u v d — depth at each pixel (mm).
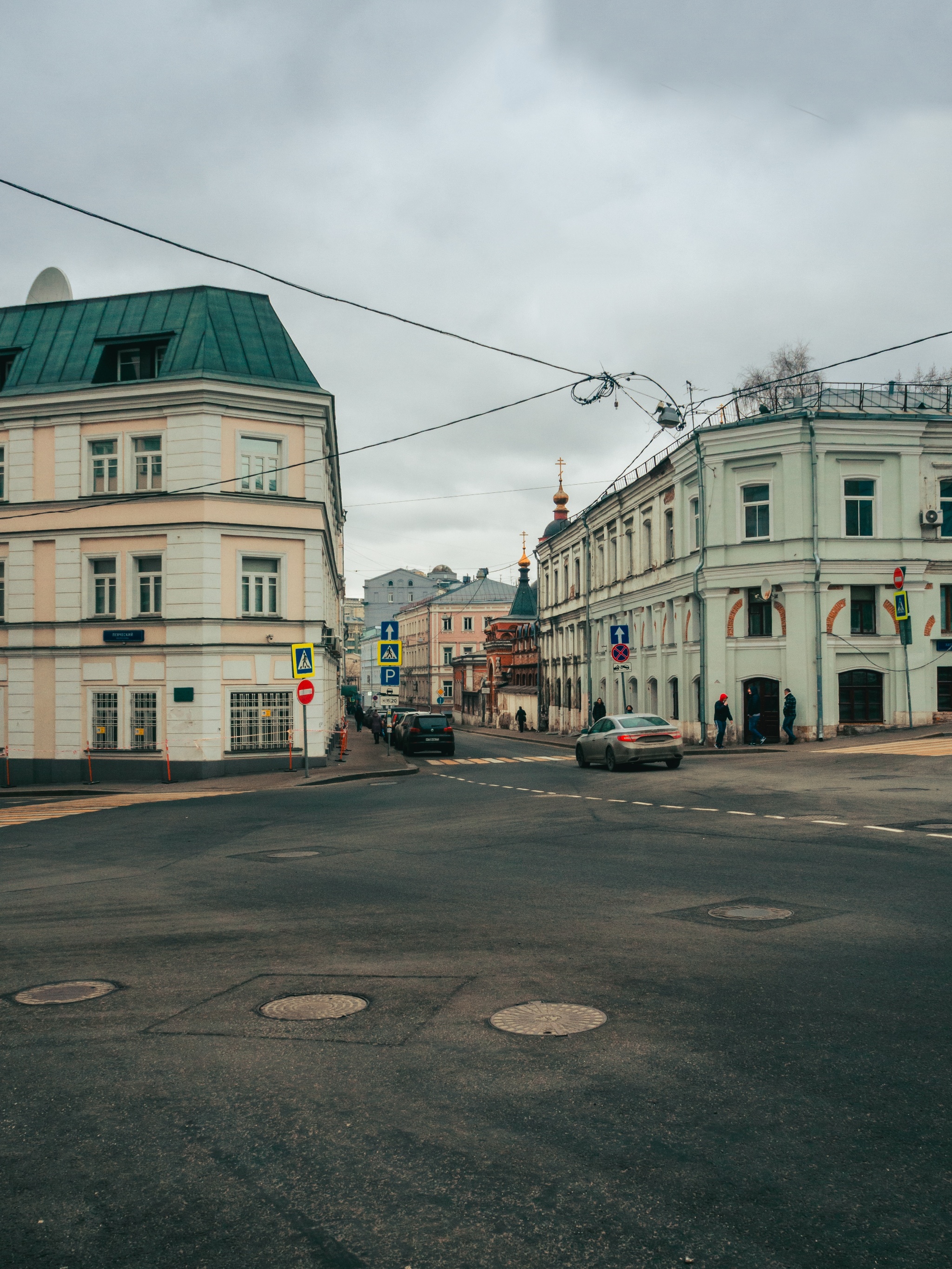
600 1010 5391
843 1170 3535
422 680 102312
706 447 32719
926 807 13930
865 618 31359
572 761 30516
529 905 8406
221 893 9711
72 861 12750
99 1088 4539
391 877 10227
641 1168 3582
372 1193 3467
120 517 28750
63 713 29266
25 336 31406
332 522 43812
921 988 5574
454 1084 4402
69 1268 3076
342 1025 5285
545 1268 2992
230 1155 3797
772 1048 4723
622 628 31766
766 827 12719
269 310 31156
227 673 28391
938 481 31547
